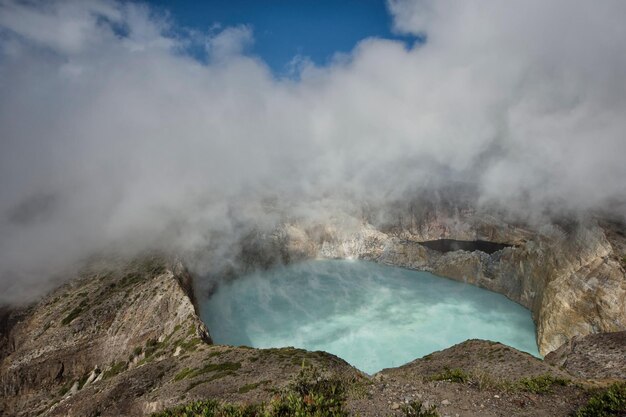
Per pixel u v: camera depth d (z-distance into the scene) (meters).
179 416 17.81
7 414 84.06
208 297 132.38
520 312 102.88
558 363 49.41
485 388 22.23
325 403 18.28
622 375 38.31
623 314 65.62
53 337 95.06
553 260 91.94
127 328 92.44
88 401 57.31
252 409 17.91
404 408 19.00
